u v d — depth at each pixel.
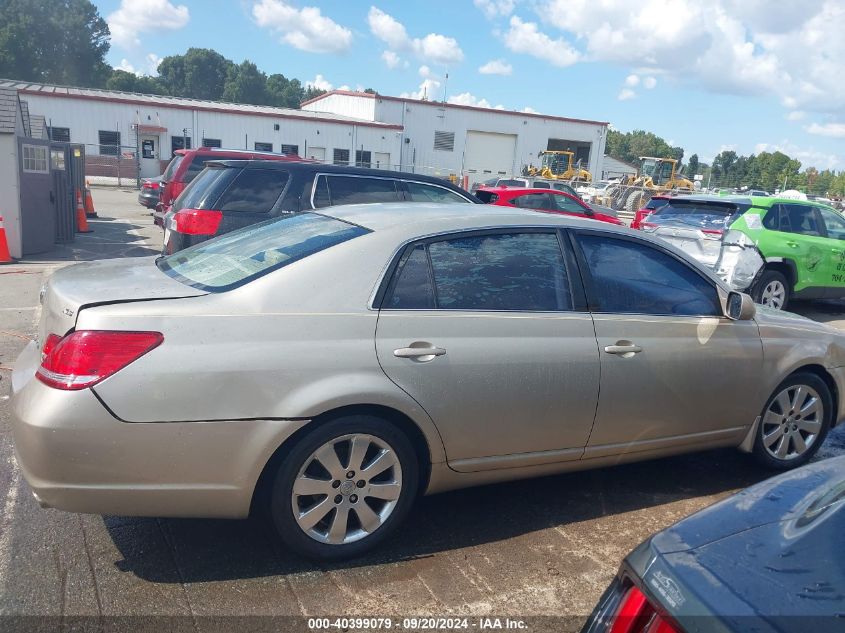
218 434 2.83
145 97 38.50
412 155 44.47
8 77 77.06
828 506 1.88
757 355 4.16
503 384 3.33
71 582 2.94
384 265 3.21
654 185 43.53
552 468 3.66
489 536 3.53
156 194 17.41
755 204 9.69
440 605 2.92
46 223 12.51
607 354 3.61
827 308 11.50
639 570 1.76
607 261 3.81
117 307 2.82
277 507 2.99
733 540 1.80
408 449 3.21
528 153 48.47
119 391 2.71
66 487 2.72
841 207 39.97
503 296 3.45
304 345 2.96
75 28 82.31
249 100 112.25
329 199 7.21
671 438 3.97
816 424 4.57
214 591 2.92
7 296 8.55
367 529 3.19
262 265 3.19
